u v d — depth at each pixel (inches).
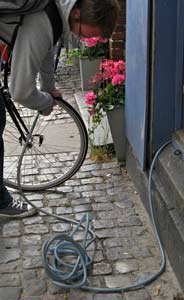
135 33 142.3
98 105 172.4
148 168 143.6
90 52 247.6
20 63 113.0
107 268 122.3
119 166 171.0
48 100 128.2
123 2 228.1
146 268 121.8
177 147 132.9
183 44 127.5
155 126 136.8
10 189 158.4
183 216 114.4
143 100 137.2
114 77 168.1
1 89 138.3
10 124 157.8
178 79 131.4
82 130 156.0
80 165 159.3
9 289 116.3
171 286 115.7
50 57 138.4
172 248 118.8
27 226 139.9
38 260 125.9
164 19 126.2
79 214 145.2
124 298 113.0
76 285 115.3
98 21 108.4
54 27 110.1
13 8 107.0
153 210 135.0
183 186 118.4
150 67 132.3
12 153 166.1
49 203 151.3
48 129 188.5
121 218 142.1
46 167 166.1
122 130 167.2
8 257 127.3
